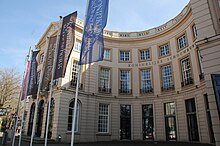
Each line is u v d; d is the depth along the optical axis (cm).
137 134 2223
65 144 1669
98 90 2270
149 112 2269
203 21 1076
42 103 2281
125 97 2364
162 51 2358
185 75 2002
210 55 998
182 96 1986
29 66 1756
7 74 3881
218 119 912
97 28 964
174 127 2028
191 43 1931
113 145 1611
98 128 2186
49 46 1543
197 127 1775
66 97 1967
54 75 1284
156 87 2272
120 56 2525
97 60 912
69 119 1980
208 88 973
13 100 3828
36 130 2228
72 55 2125
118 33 2566
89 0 1044
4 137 1625
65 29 1330
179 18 2134
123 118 2330
